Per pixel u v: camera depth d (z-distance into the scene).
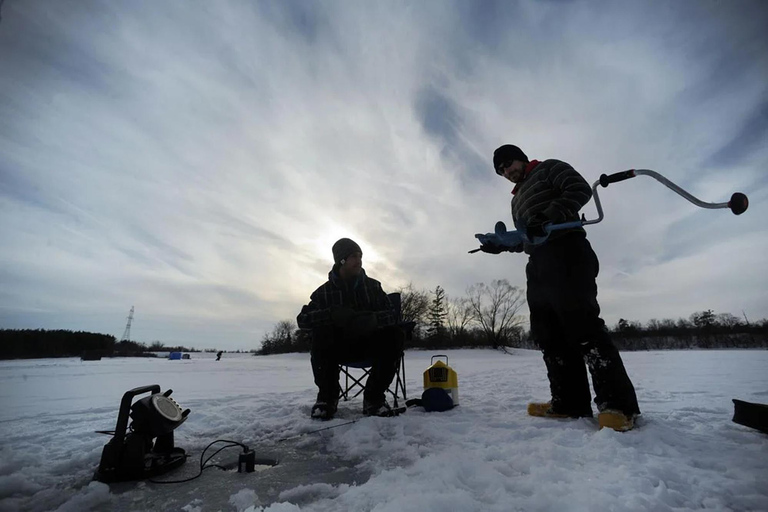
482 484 1.27
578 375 2.37
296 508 1.10
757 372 5.80
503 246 2.55
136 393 1.57
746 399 3.04
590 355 2.07
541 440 1.78
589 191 2.13
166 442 1.68
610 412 1.90
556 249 2.21
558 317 2.27
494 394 3.84
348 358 2.89
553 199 2.29
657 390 3.68
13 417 2.78
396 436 2.01
